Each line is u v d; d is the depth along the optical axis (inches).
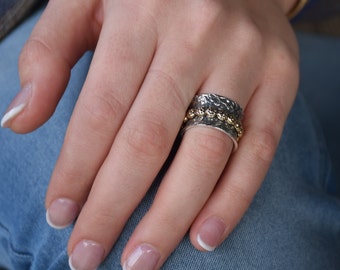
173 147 9.0
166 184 8.5
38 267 9.5
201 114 8.7
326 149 11.8
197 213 8.6
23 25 11.3
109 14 9.0
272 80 9.7
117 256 8.7
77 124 8.5
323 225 10.2
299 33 15.3
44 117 8.6
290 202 9.9
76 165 8.5
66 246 9.1
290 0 11.8
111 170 8.4
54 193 8.5
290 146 10.8
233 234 9.2
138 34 8.8
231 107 8.8
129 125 8.4
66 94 10.0
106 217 8.4
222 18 9.2
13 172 9.8
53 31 8.9
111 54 8.6
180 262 8.8
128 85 8.6
